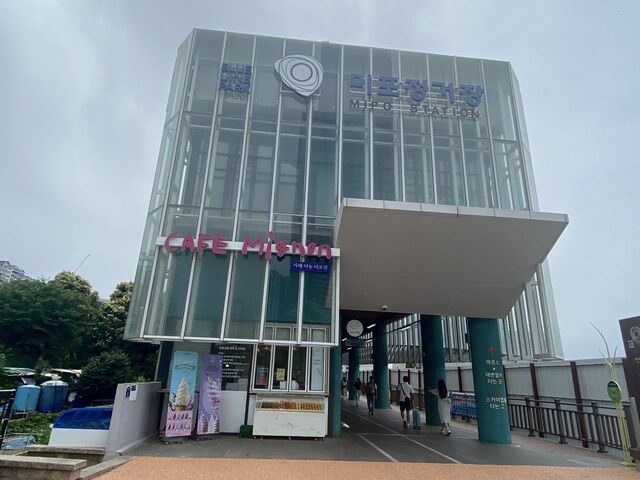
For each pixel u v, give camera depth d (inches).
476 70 570.6
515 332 532.1
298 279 438.9
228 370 466.9
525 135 564.7
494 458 377.7
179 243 433.7
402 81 547.2
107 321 1112.2
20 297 989.8
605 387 435.2
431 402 613.3
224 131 502.6
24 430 493.7
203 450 364.5
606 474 316.5
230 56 541.3
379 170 502.3
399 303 487.5
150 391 420.8
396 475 296.8
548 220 420.2
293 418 444.8
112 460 311.3
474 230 425.1
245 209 471.2
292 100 526.9
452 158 516.7
